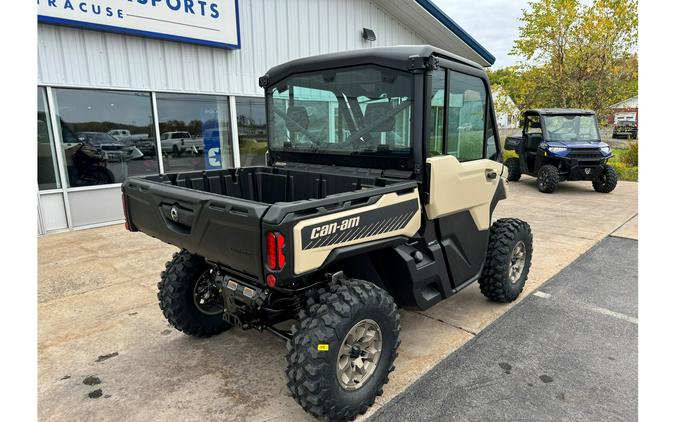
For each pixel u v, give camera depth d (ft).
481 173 11.05
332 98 10.50
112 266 16.44
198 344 10.77
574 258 17.63
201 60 24.62
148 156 23.65
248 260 6.94
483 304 13.12
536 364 9.85
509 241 12.23
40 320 12.04
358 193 7.65
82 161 21.65
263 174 12.46
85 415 8.14
